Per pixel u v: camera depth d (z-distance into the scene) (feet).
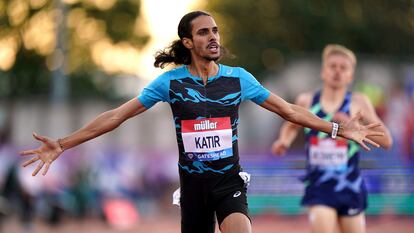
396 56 195.72
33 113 136.98
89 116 139.85
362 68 151.02
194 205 42.50
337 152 56.70
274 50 204.03
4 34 196.65
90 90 205.16
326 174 56.80
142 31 201.98
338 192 56.39
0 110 135.95
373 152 115.65
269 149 126.93
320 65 157.89
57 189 114.93
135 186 125.90
